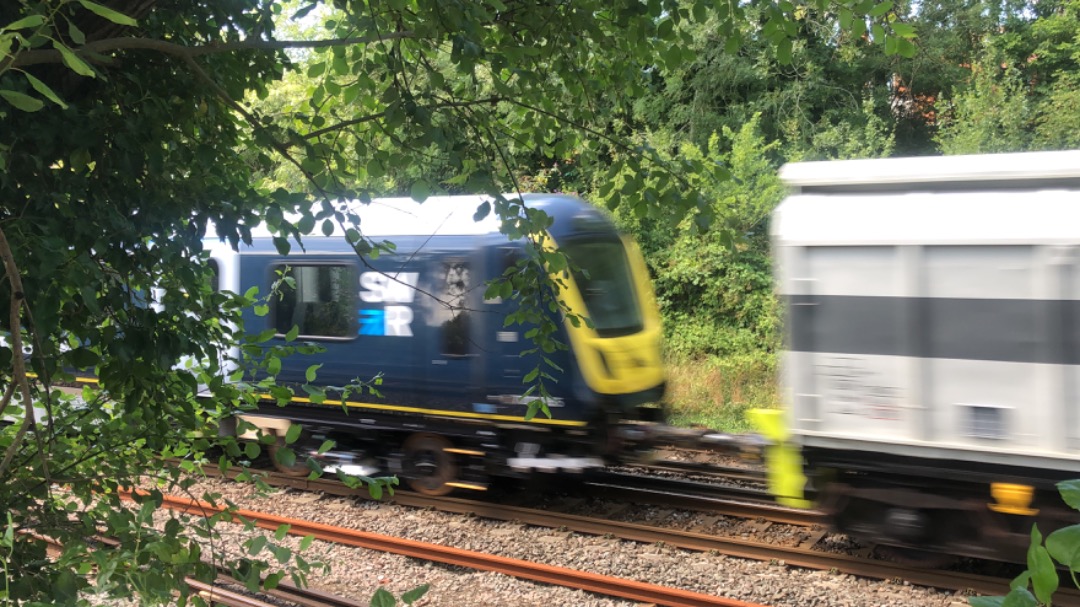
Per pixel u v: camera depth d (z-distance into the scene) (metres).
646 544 6.96
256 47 2.97
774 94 15.38
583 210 8.27
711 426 12.38
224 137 3.41
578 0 3.17
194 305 3.05
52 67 2.84
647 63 3.63
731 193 13.07
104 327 2.67
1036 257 5.27
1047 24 15.32
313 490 8.81
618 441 7.91
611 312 8.09
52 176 2.63
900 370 5.67
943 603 5.65
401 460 8.57
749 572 6.25
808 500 6.34
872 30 3.01
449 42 2.96
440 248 8.07
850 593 5.84
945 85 16.41
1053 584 1.12
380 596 2.32
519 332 7.68
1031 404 5.30
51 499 3.19
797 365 6.02
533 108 3.45
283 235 3.14
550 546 6.91
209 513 6.80
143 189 2.88
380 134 3.50
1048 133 13.11
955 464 5.66
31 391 2.80
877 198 5.84
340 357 8.59
